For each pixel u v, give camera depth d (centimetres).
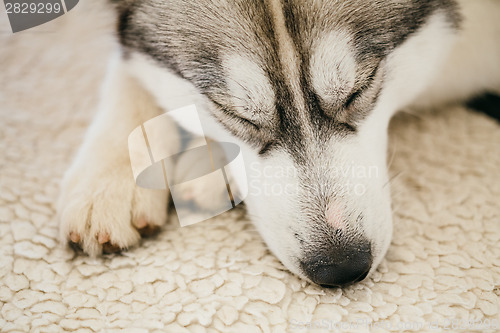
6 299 29
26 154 36
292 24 29
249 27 30
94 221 31
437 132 38
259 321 28
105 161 33
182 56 31
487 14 38
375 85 31
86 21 39
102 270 31
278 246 30
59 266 31
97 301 29
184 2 31
